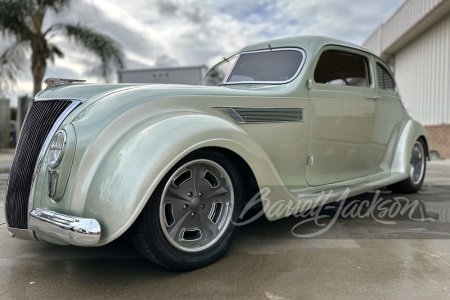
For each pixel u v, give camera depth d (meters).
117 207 1.83
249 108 2.56
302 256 2.38
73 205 1.90
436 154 9.84
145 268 2.21
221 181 2.30
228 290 1.91
